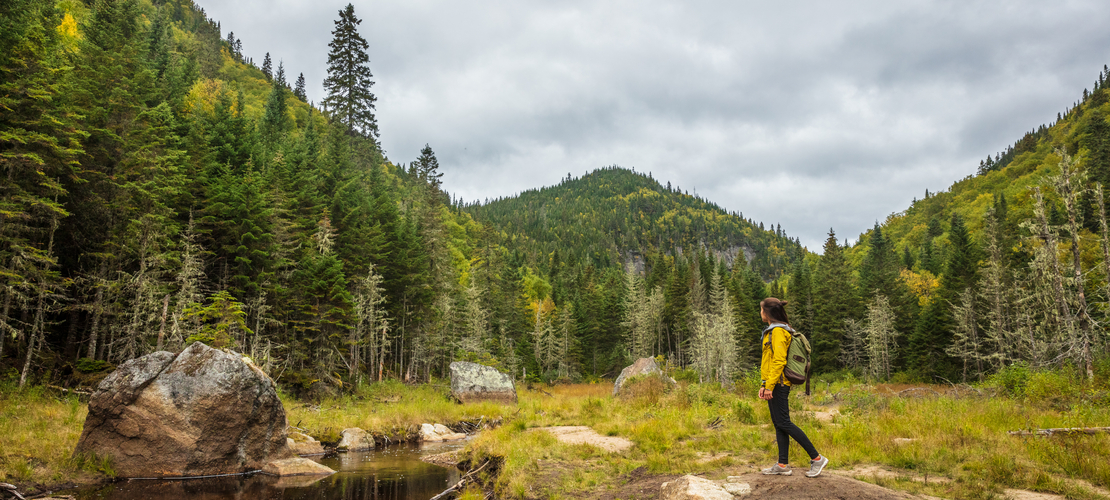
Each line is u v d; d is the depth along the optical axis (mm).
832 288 67750
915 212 170000
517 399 28891
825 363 65875
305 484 10336
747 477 6066
